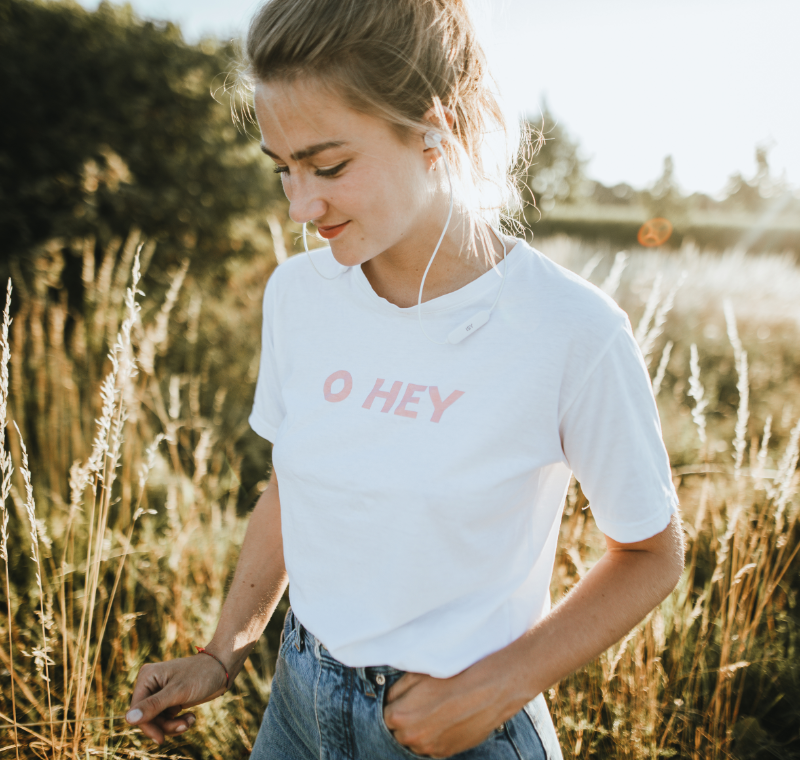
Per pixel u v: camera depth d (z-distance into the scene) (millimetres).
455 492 708
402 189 693
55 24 5617
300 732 898
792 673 1630
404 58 646
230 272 6047
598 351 685
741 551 1586
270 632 1994
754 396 3859
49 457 2447
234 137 6320
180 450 3057
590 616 716
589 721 1438
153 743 1428
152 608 1850
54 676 1541
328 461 785
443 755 731
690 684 1504
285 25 629
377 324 796
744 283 6090
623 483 702
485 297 739
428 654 729
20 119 5168
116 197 5180
